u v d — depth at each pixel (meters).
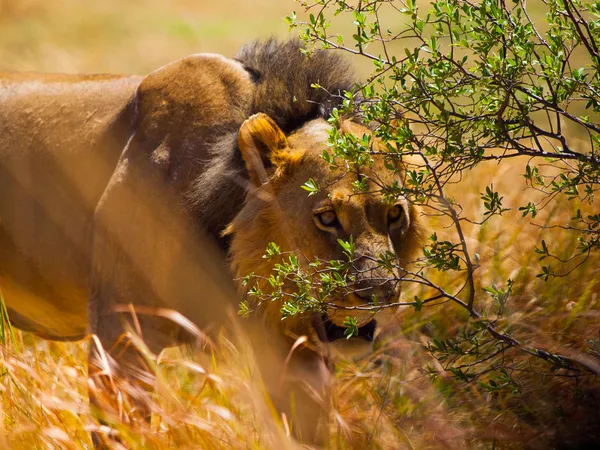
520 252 11.01
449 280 10.49
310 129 7.68
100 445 7.75
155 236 7.98
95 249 8.34
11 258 9.27
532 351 8.01
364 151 6.92
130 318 8.12
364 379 8.91
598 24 7.26
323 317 7.86
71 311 9.35
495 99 7.51
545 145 14.10
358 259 7.16
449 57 7.16
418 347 9.45
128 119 8.54
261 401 7.80
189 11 35.84
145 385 8.09
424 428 8.43
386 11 30.72
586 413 8.28
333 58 8.09
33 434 7.36
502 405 8.38
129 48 28.28
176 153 8.02
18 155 9.12
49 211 8.95
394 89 7.20
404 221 7.61
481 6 7.03
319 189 7.21
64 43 29.44
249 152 7.40
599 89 7.50
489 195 7.63
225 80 8.16
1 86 9.54
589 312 9.23
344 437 8.14
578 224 11.06
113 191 8.21
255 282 7.59
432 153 7.23
